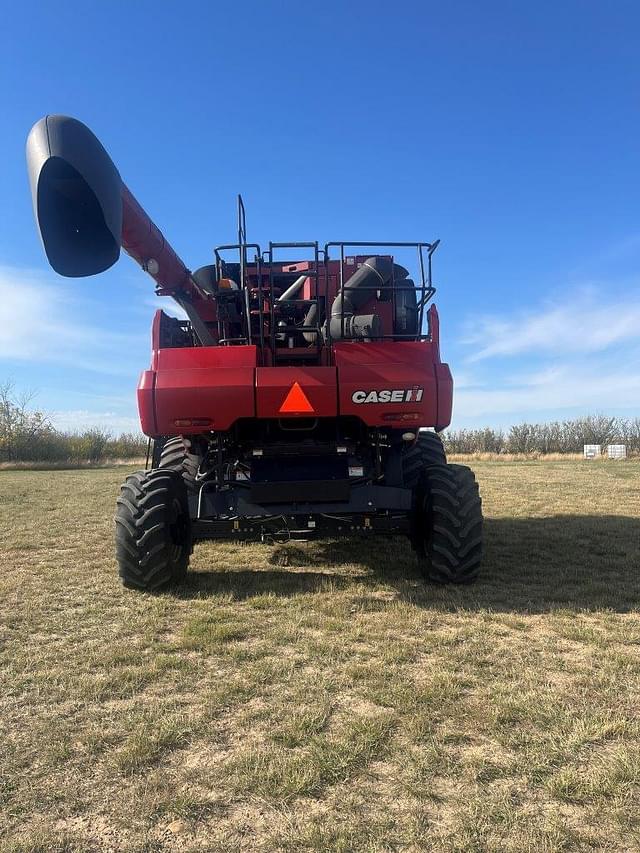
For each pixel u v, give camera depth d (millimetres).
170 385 4418
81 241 4332
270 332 4672
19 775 2277
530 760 2295
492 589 4656
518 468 20172
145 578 4648
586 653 3369
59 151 3768
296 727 2547
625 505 9773
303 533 4730
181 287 5410
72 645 3682
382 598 4488
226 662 3324
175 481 4848
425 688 2887
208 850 1861
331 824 1961
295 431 4969
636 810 1996
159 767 2312
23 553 6660
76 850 1864
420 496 4898
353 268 5152
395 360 4512
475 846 1844
